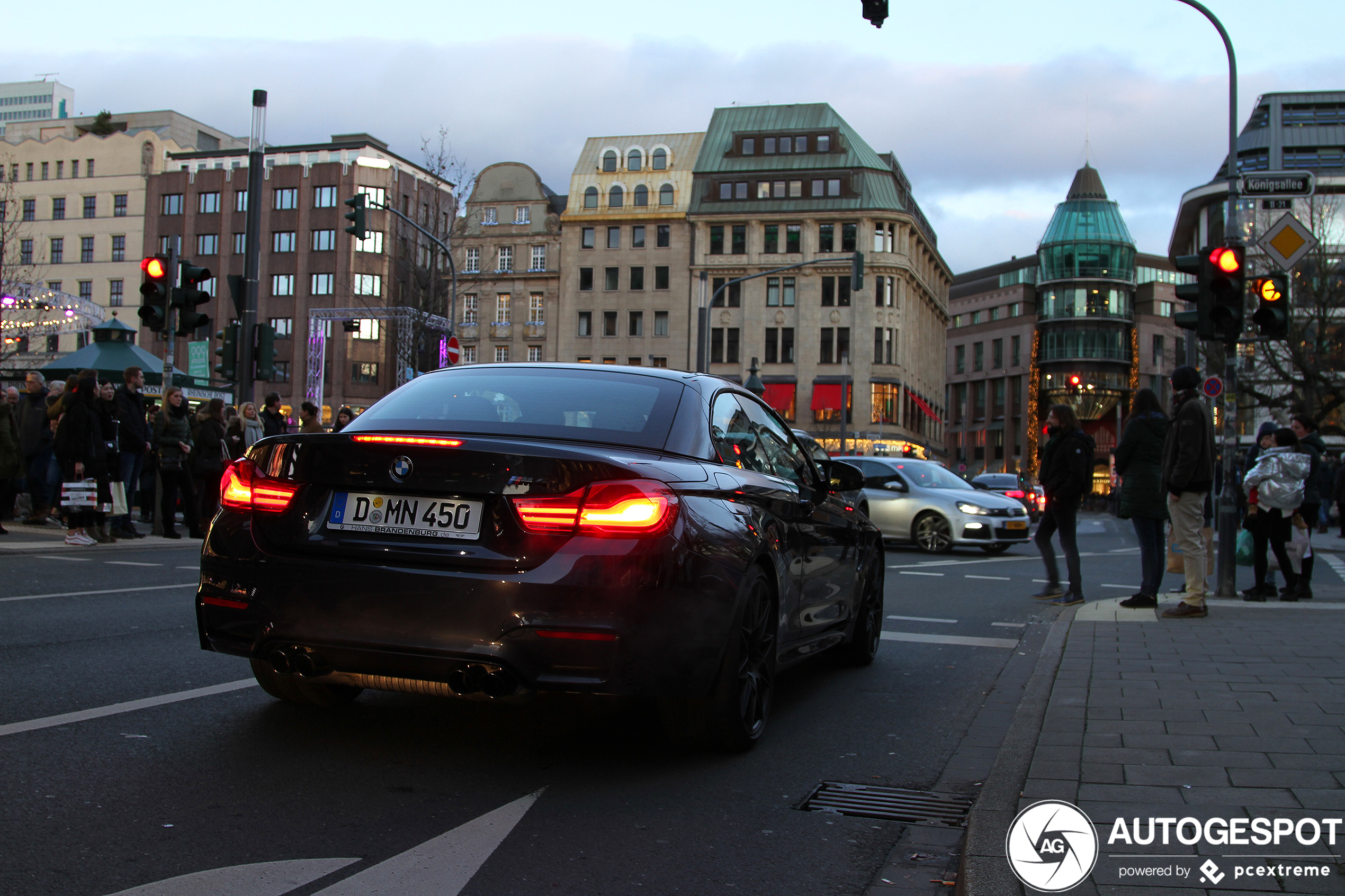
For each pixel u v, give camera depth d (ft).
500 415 15.94
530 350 256.52
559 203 276.41
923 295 281.54
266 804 12.73
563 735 16.69
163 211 270.87
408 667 13.44
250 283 57.98
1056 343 368.27
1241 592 40.42
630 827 12.59
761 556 15.94
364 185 251.60
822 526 19.69
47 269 279.49
